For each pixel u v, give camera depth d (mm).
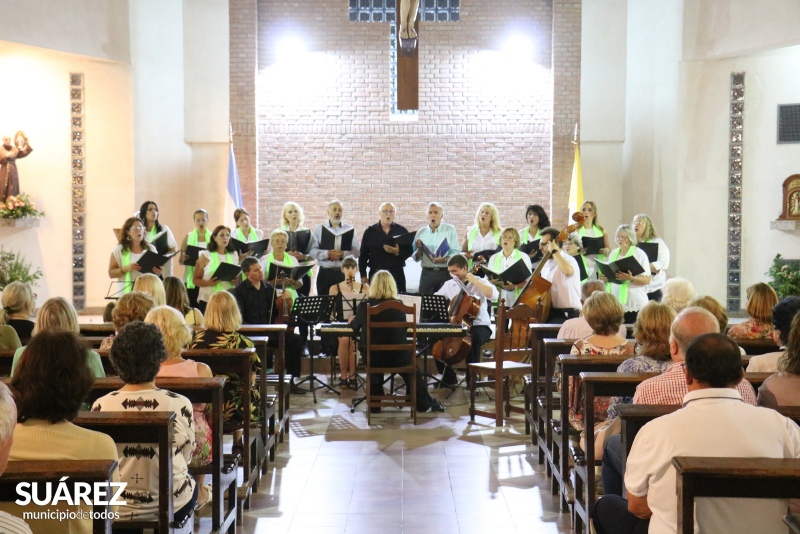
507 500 5504
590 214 10781
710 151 11859
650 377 4223
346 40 13594
